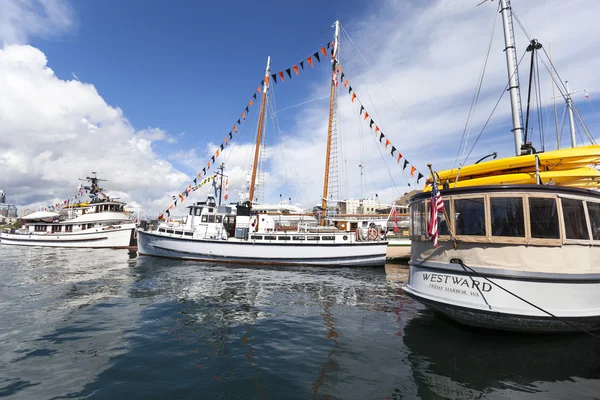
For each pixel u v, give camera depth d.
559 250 6.60
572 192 6.89
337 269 22.11
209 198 29.27
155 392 4.96
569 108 24.44
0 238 50.75
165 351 6.70
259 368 5.87
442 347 6.76
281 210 36.19
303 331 8.09
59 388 5.05
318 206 31.11
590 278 6.65
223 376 5.54
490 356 6.21
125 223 45.47
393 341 7.25
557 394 4.84
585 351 6.34
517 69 12.78
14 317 9.12
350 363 6.09
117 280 15.80
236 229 25.72
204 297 12.07
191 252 25.75
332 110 29.47
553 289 6.52
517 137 12.36
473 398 4.75
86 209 46.66
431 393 4.92
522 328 6.81
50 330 8.00
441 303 7.44
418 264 8.40
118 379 5.38
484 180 10.23
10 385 5.12
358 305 11.03
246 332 8.02
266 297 12.27
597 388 5.01
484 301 6.85
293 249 23.81
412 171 18.23
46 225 47.12
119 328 8.23
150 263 23.72
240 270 20.45
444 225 7.75
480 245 7.11
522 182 9.54
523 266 6.66
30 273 18.20
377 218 34.25
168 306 10.60
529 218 6.73
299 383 5.28
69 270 19.58
